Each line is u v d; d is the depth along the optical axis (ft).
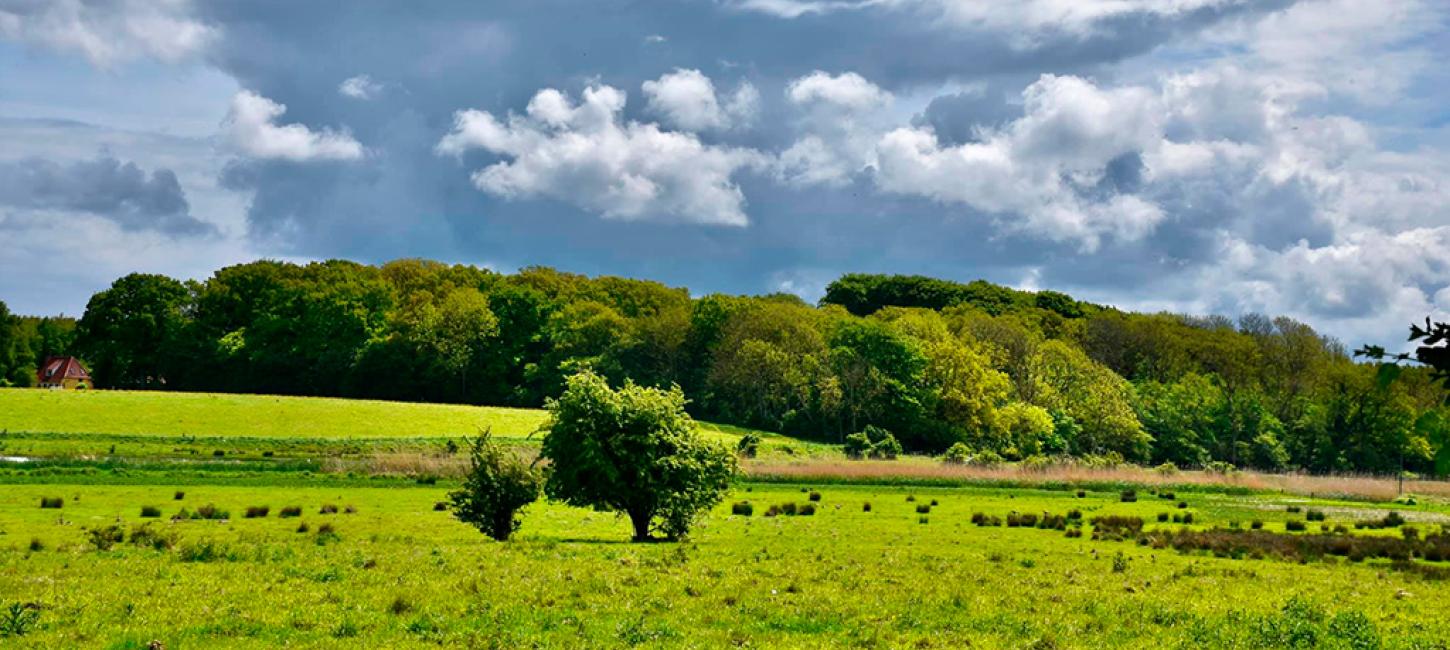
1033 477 293.02
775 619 73.46
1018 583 99.76
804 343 495.00
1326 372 478.18
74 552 106.32
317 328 523.29
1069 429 453.17
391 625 67.10
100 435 318.04
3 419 330.34
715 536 154.51
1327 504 263.49
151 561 96.99
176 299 522.47
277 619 67.46
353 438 344.69
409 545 121.60
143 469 242.37
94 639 60.44
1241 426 476.13
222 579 84.58
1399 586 112.88
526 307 558.56
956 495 254.47
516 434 376.27
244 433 343.26
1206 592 99.09
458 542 130.21
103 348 507.30
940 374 465.88
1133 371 581.12
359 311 528.22
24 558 97.81
